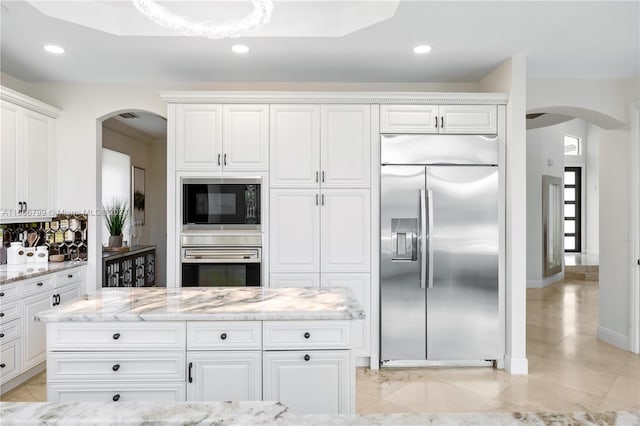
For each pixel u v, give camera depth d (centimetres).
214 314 200
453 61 356
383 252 353
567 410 277
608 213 426
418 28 291
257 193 358
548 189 762
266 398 202
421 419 82
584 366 358
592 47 326
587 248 1071
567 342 423
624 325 405
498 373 343
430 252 347
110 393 199
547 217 755
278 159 359
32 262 377
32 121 364
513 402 289
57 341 198
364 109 359
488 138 353
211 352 201
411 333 352
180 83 409
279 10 295
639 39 311
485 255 352
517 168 346
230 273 358
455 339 352
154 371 200
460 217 352
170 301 227
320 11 298
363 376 337
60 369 199
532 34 302
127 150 629
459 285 352
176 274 356
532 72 387
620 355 385
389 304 352
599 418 83
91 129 404
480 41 315
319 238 359
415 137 353
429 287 351
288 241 359
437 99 356
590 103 402
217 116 358
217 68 370
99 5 292
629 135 400
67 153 403
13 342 303
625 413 85
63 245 404
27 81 400
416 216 352
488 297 352
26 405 89
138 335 200
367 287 358
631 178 396
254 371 202
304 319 204
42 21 279
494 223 353
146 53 335
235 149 358
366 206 359
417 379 330
